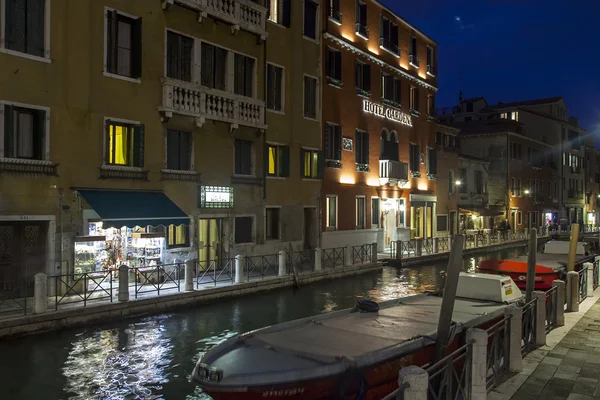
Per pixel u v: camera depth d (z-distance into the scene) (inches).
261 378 246.8
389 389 281.4
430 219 1406.3
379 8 1184.2
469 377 260.7
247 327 512.7
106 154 624.7
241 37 807.1
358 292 729.0
